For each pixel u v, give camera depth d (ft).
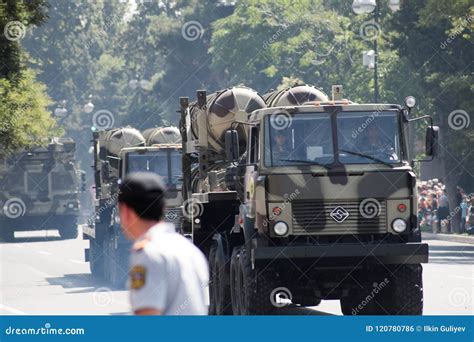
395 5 378.32
